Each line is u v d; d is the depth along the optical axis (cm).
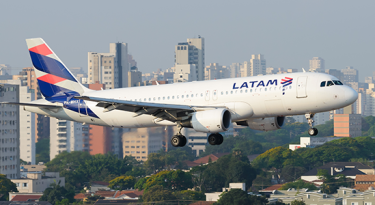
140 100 17188
